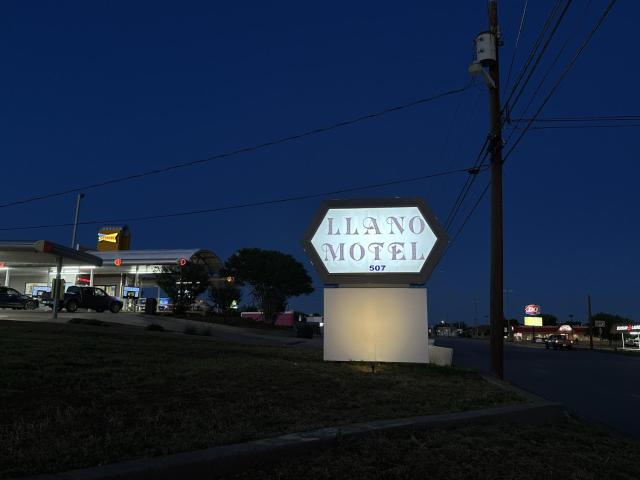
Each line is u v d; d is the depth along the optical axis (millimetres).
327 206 17984
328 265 17688
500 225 19109
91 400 7473
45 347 12312
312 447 5785
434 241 17438
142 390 8453
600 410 13195
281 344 28406
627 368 28328
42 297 37562
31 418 6324
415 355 16828
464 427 7652
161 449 5340
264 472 5133
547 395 15883
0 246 31281
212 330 33688
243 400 8359
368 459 5758
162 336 21219
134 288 47125
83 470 4363
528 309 149875
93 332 18766
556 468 6414
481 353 38562
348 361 16875
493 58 19031
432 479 5539
